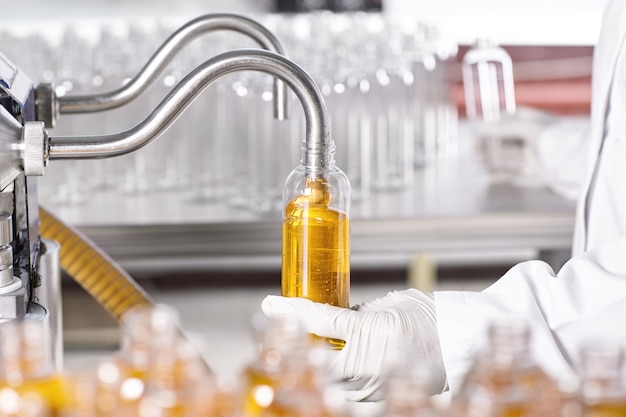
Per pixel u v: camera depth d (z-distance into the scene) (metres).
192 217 2.30
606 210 1.54
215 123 2.51
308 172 1.20
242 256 2.27
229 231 2.25
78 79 2.48
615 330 1.19
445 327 1.18
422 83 2.83
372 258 3.50
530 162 2.63
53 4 6.25
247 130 2.46
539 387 0.72
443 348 1.17
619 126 1.52
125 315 1.45
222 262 3.45
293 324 0.78
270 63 1.13
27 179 1.18
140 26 2.75
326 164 1.20
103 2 6.34
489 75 2.78
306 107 1.17
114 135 1.11
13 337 0.74
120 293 1.47
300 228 1.19
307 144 1.19
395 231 2.28
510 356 0.72
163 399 0.71
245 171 2.47
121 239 2.23
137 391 0.73
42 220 1.47
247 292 3.36
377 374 1.16
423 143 2.86
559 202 2.41
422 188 2.59
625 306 1.20
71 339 2.79
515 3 5.53
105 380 0.71
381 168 2.55
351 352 1.16
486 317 1.19
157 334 0.76
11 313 1.06
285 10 5.19
